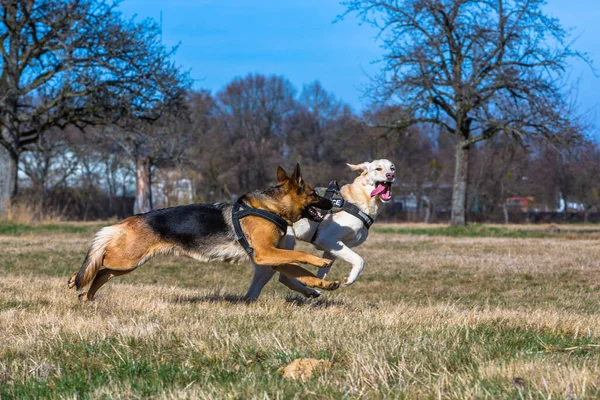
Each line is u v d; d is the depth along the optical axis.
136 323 6.17
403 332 5.84
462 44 28.59
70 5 23.75
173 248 7.34
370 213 8.15
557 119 26.55
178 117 27.42
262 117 69.19
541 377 4.15
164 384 4.41
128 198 48.22
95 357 5.07
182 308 7.32
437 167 50.25
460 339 5.47
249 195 7.41
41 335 5.81
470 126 33.56
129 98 24.86
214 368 4.71
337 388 4.17
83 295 7.78
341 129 60.47
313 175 56.22
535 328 6.13
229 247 7.28
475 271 13.41
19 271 12.62
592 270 13.50
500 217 50.88
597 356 4.81
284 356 4.96
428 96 29.20
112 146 46.03
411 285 11.55
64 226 24.39
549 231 29.84
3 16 24.67
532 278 12.43
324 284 7.23
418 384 4.25
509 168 49.59
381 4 27.94
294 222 7.57
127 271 7.53
